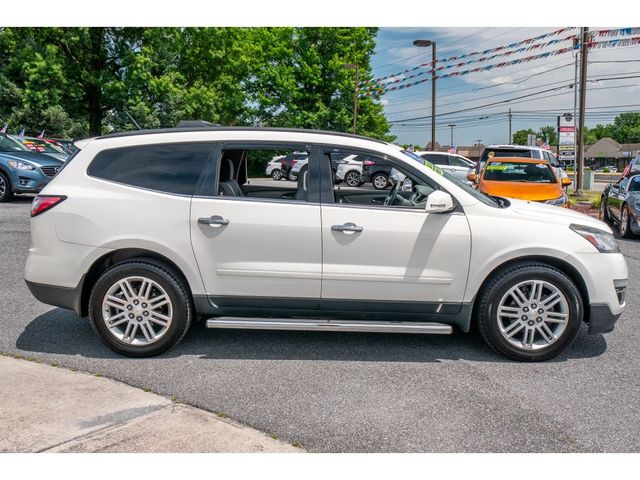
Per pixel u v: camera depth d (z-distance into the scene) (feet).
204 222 13.44
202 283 13.66
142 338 13.83
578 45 63.41
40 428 9.86
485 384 12.36
